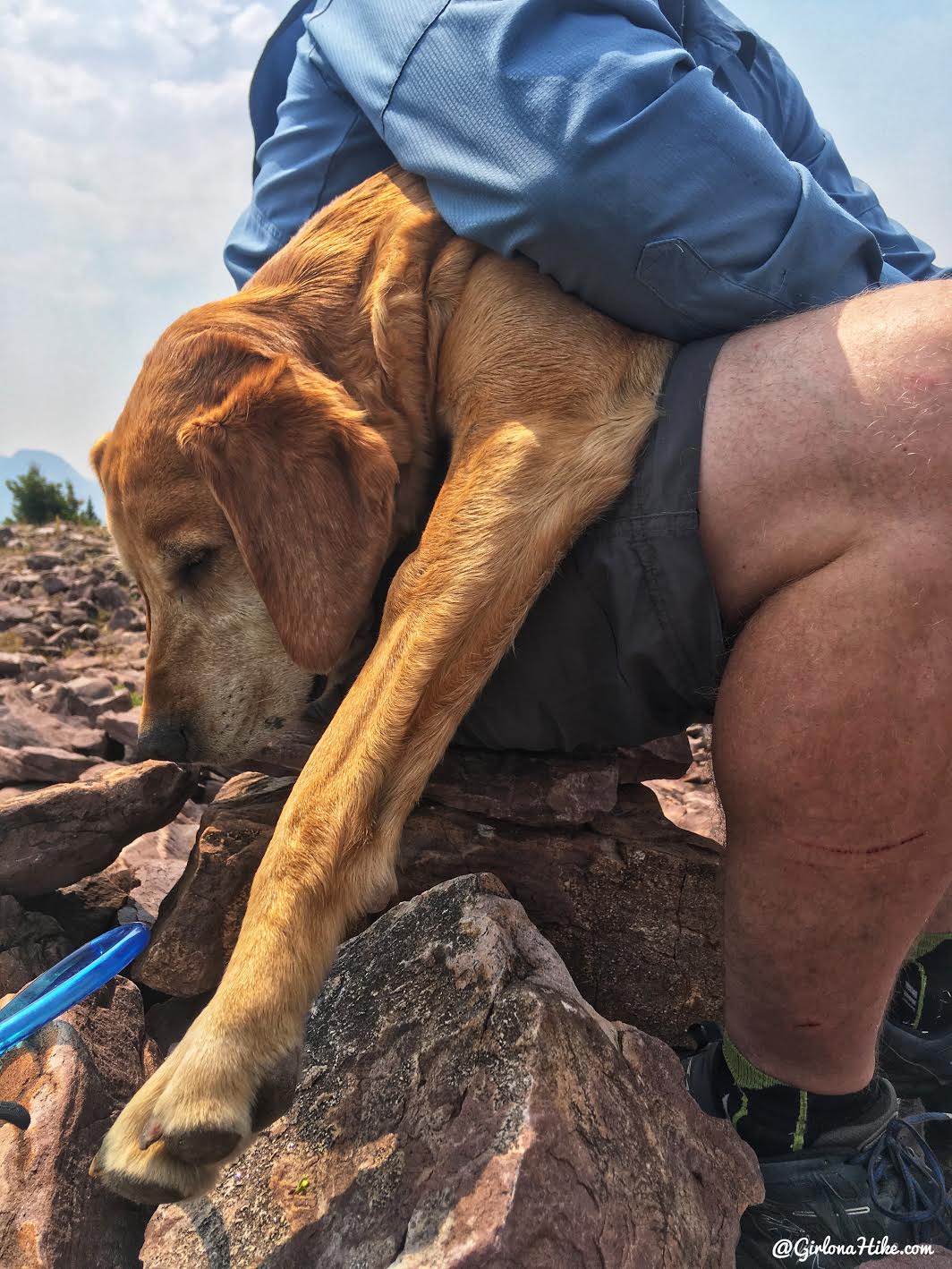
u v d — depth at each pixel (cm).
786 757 39
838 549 39
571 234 43
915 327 40
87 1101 42
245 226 62
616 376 45
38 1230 36
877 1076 46
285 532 46
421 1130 37
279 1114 36
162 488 49
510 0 44
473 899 44
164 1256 38
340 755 41
